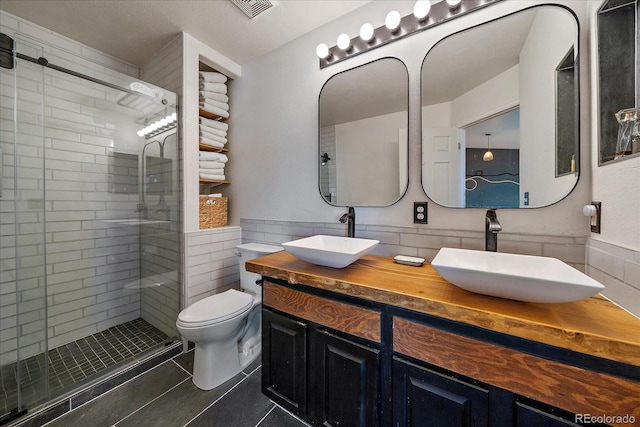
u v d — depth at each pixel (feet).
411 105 4.81
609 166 2.97
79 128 6.30
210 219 7.00
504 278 2.37
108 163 6.81
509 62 4.00
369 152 5.26
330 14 5.51
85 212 6.50
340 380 3.50
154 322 7.13
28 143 5.15
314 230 6.08
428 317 2.86
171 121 6.37
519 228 3.95
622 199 2.72
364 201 5.32
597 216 3.22
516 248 3.97
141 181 7.03
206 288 6.67
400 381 3.03
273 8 5.34
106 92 6.57
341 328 3.50
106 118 6.71
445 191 4.48
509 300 2.70
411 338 2.96
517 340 2.39
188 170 6.34
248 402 4.60
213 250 6.82
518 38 3.93
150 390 4.88
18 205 5.00
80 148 6.35
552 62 3.72
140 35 6.25
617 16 2.96
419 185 4.73
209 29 6.01
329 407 3.64
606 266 2.98
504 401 2.45
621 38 2.92
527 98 3.87
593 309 2.56
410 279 3.46
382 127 5.11
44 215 5.27
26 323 4.88
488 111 4.14
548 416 2.25
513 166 3.98
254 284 6.25
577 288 2.09
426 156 4.64
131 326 7.13
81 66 6.44
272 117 6.78
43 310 5.08
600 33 3.18
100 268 6.81
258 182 7.09
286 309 4.12
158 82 6.96
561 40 3.66
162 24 5.83
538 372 2.31
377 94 5.16
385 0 5.02
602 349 2.01
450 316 2.60
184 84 6.19
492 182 4.13
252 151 7.22
